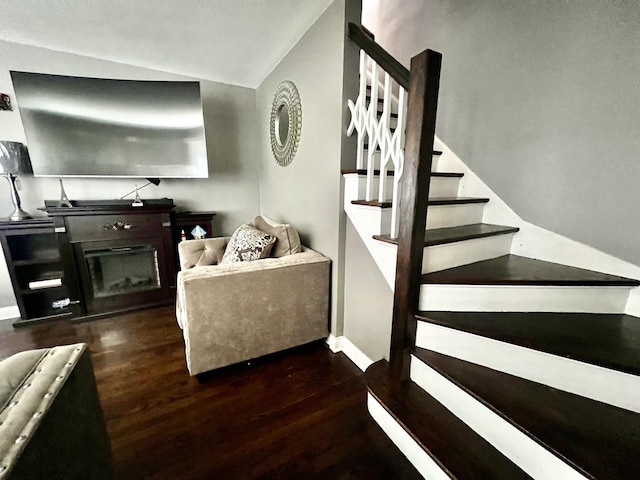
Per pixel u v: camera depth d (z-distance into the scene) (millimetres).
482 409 1059
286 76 2260
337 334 1979
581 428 900
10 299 2396
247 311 1688
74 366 744
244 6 1716
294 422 1371
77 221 2236
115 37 2080
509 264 1558
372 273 1644
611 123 1273
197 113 2498
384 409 1262
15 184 2223
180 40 2109
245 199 3254
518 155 1683
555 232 1560
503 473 942
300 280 1818
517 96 1642
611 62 1242
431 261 1406
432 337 1317
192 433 1303
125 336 2139
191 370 1597
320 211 1993
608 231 1346
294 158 2279
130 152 2416
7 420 546
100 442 864
